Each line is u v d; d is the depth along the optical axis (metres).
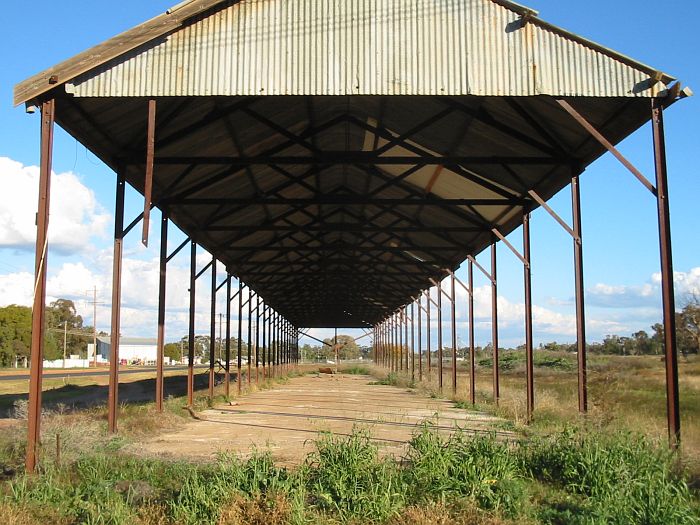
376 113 15.81
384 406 23.55
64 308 101.62
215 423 17.42
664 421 13.30
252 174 18.86
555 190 16.00
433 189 20.50
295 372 66.50
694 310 50.28
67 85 11.16
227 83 11.59
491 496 7.33
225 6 11.78
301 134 15.67
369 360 143.00
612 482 7.74
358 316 64.25
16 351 75.44
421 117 15.18
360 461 7.93
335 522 6.71
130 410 16.94
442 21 11.80
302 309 57.00
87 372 62.44
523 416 16.59
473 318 23.91
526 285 17.14
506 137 14.59
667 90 11.26
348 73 11.69
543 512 7.10
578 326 13.70
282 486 7.27
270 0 11.83
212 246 24.88
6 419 16.05
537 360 58.31
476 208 20.42
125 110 12.50
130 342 139.62
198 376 48.97
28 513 7.16
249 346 36.09
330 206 24.94
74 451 9.98
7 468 9.61
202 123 13.98
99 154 13.76
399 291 42.47
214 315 24.98
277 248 25.72
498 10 11.81
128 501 7.41
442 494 7.26
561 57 11.62
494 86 11.62
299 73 11.67
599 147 13.26
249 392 32.38
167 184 16.91
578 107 12.17
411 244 26.44
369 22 11.81
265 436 14.47
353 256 33.53
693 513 6.73
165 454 10.88
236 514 6.68
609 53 11.47
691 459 8.88
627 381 29.25
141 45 11.52
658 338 72.56
